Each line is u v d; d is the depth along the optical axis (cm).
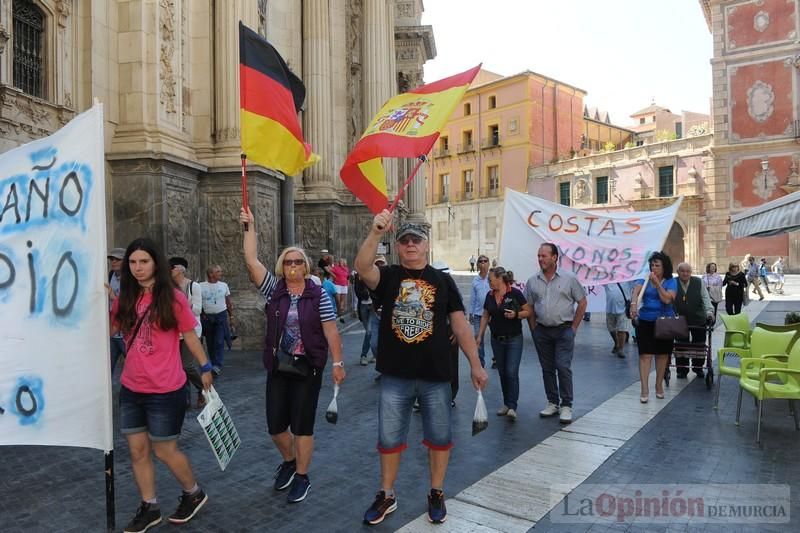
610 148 5081
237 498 419
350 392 768
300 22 1675
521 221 1033
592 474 459
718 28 3997
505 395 648
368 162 419
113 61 941
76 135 362
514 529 369
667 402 699
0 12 735
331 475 465
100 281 356
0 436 360
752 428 582
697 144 4225
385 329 382
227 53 1095
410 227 385
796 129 3744
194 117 1094
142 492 369
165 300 361
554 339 633
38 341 361
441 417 379
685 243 4250
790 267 3616
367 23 2092
